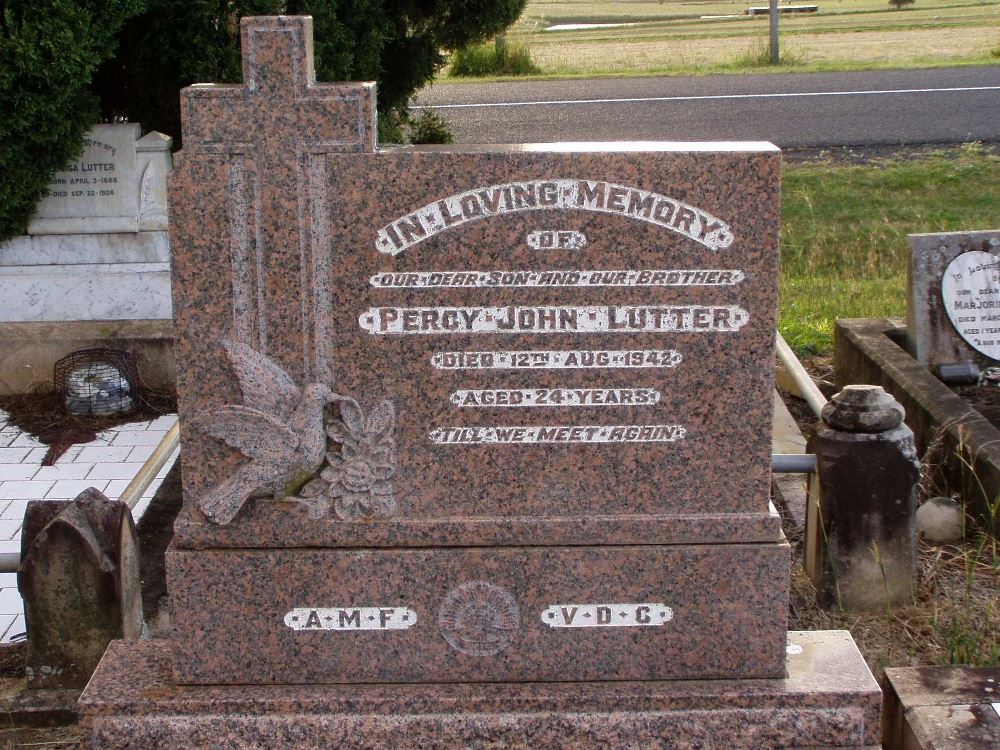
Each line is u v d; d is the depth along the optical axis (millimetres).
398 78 9945
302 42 3244
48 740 3941
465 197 3326
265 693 3557
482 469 3510
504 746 3508
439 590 3541
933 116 15391
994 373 7078
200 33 7594
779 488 6113
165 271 7746
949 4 33875
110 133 7531
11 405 7645
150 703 3523
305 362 3441
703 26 30422
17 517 6051
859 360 7301
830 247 11023
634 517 3527
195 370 3436
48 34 6691
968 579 4738
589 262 3369
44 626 4082
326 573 3525
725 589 3549
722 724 3516
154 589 4891
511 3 9750
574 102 17625
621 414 3479
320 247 3359
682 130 15266
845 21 29516
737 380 3455
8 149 7016
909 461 4773
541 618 3568
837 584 4863
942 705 3631
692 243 3359
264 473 3438
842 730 3521
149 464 5016
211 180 3316
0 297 7742
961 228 11180
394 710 3527
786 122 15547
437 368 3443
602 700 3523
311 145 3297
